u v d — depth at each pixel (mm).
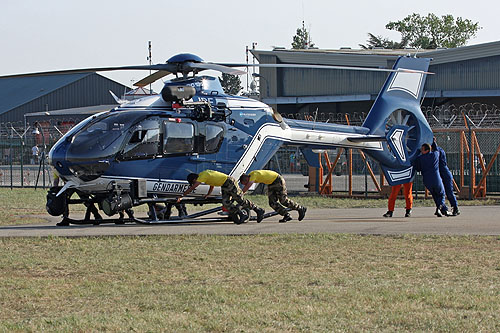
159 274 15461
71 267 16312
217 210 25406
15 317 12055
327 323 11359
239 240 20047
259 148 26656
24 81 116188
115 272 15734
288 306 12422
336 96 78875
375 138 28922
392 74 31172
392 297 12984
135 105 24328
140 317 11773
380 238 20266
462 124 55219
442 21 154875
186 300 12945
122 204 23156
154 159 23984
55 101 107812
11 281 14805
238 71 23094
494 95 72875
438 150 27438
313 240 19953
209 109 24797
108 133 23328
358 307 12320
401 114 32062
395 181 27766
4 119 103375
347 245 19109
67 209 24359
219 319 11594
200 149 24969
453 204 27406
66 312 12305
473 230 21828
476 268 15750
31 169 63219
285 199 25047
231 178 24375
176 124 24375
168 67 24672
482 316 11656
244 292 13492
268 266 16234
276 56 81812
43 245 19359
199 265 16406
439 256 17250
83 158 22969
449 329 10945
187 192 24391
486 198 36469
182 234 21172
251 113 26500
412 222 24719
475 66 73938
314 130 28516
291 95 81875
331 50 88688
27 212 31938
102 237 20766
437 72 75812
